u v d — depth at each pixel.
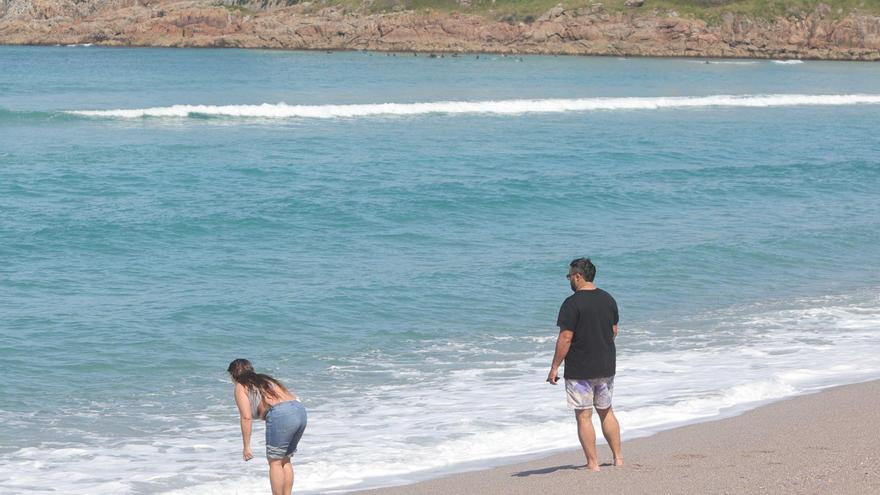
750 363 15.15
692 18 160.12
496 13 166.50
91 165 39.19
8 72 108.69
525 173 38.66
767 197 34.25
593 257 23.62
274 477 8.66
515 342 16.73
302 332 17.25
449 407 13.06
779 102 78.75
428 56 147.38
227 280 21.14
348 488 9.94
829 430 10.78
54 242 24.92
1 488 10.25
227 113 60.84
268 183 35.09
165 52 155.88
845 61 149.62
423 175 37.53
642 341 16.73
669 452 10.33
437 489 9.46
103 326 17.39
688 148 48.91
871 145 51.47
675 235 26.81
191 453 11.45
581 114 66.56
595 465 9.66
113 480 10.50
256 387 8.66
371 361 15.57
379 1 174.25
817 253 24.73
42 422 12.62
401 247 24.91
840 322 18.12
